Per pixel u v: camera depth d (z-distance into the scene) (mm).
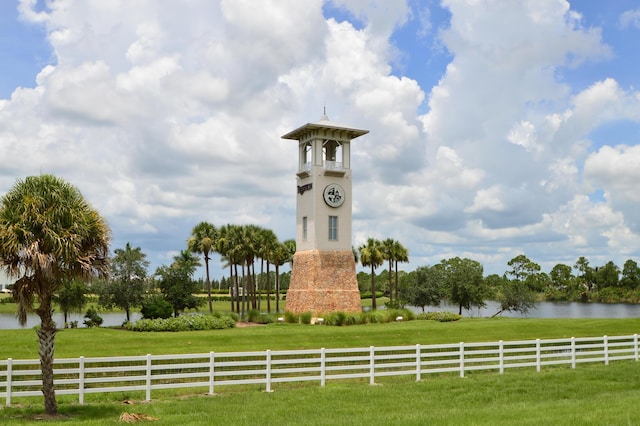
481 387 23906
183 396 23047
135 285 69812
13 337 37312
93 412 19438
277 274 84812
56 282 19578
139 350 33312
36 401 21656
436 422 16109
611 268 180250
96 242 20016
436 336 42906
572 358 30250
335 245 71500
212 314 62312
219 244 81125
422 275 92688
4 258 18844
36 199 18812
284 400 21312
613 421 15422
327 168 72000
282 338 40406
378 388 24109
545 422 15430
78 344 35719
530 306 87250
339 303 69875
